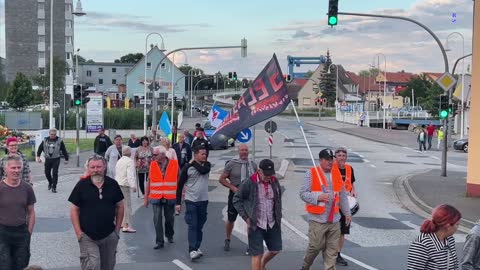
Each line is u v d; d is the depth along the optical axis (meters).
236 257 9.89
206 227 12.77
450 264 4.86
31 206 7.29
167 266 9.27
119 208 7.07
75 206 6.89
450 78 24.03
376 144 47.62
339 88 144.50
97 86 135.12
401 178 24.30
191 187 9.72
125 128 68.94
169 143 14.47
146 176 16.47
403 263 9.71
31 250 10.34
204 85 180.12
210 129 44.62
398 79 169.38
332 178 8.20
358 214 15.36
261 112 10.35
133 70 108.81
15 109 79.62
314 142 49.06
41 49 102.31
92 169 6.89
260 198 8.08
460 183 21.55
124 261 9.60
